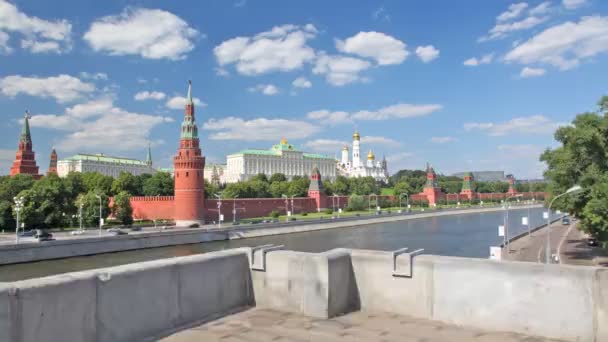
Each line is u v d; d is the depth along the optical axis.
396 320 8.59
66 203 94.81
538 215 167.25
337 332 7.99
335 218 123.31
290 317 8.84
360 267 9.40
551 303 7.57
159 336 7.82
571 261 51.44
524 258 55.16
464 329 8.10
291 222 107.75
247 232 96.44
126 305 7.47
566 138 46.06
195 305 8.65
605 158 43.66
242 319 8.74
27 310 6.16
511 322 7.88
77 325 6.76
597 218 40.22
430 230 111.31
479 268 8.20
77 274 6.95
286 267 9.32
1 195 95.31
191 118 108.19
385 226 124.94
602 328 7.16
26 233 74.62
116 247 72.00
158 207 113.69
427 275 8.66
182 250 75.75
